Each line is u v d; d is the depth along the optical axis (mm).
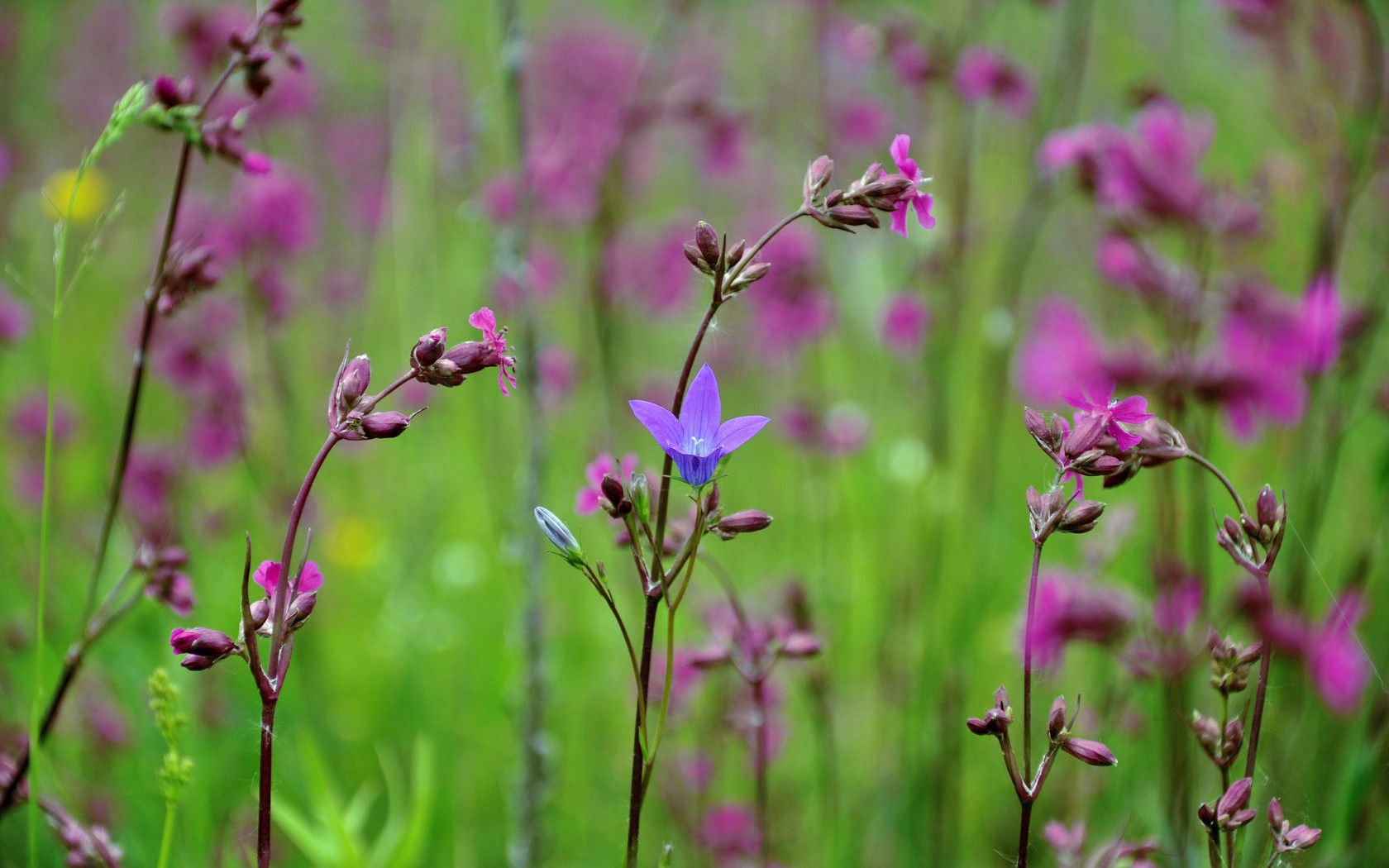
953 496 1525
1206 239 1162
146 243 2225
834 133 2000
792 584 1195
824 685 1192
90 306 2221
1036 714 1224
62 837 1046
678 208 2484
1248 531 983
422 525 1818
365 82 2582
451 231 1972
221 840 1154
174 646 941
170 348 1596
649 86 1815
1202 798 1135
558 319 2139
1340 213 1172
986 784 1353
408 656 1482
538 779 1179
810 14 2088
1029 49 2080
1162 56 1913
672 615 959
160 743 1196
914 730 1316
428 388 1860
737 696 1232
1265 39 1315
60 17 2748
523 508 1197
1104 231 1237
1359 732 1140
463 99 2277
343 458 1915
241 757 1279
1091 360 1142
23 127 2543
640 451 1858
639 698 962
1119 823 1161
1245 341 1141
